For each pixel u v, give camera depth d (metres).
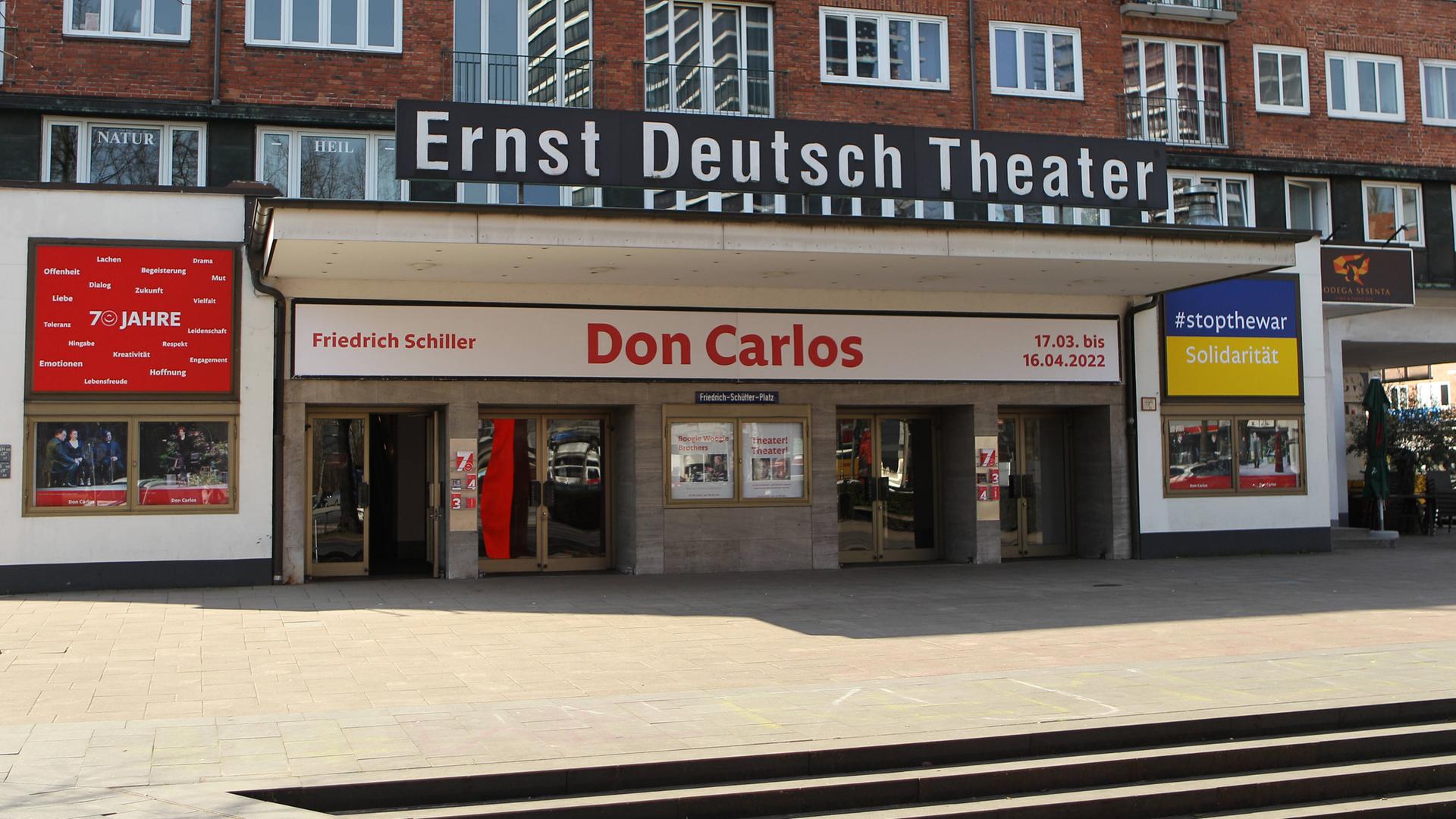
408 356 16.52
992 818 6.87
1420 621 12.40
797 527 18.20
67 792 6.28
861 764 7.24
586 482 18.31
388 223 13.73
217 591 15.40
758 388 17.95
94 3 17.02
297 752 7.12
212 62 17.27
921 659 10.30
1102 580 16.56
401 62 17.94
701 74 19.38
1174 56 22.78
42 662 10.23
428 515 18.19
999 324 19.02
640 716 8.07
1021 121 20.95
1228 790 7.31
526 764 6.85
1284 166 22.95
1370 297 21.50
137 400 15.59
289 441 16.08
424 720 7.94
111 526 15.47
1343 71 23.77
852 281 17.50
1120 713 8.12
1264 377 20.36
